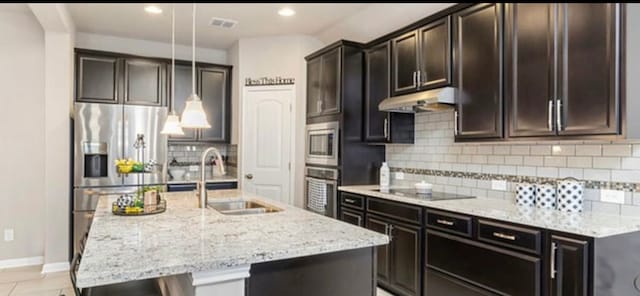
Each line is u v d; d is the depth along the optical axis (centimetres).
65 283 363
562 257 205
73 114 420
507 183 302
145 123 436
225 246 166
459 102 297
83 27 427
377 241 183
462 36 294
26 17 416
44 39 418
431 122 373
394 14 314
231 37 480
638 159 228
